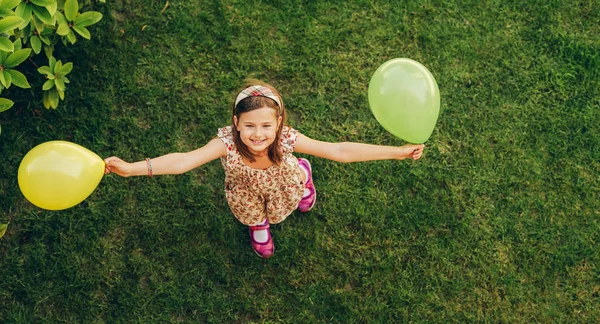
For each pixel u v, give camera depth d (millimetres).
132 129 3477
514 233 3359
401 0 3752
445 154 3482
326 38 3678
